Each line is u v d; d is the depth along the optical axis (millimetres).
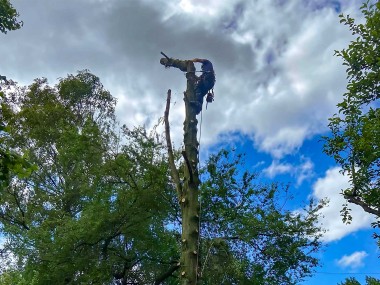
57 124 18984
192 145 7680
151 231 15164
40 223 16328
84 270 13766
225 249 13625
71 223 13742
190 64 8648
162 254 15234
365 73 9172
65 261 13562
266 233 15594
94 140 14938
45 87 22141
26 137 18625
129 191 14445
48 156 18984
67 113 20250
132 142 14891
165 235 15250
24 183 18250
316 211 15953
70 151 15531
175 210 15953
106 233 14258
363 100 9383
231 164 17141
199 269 7125
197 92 8312
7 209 17656
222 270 13469
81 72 22859
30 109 19031
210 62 8758
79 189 16453
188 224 6969
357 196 9625
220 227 15836
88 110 22406
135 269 15766
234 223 15719
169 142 7949
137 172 14688
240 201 16562
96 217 13875
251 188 16531
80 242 13984
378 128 8609
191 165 7426
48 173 18406
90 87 22703
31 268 13172
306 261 15742
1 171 4484
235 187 16703
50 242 13836
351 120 9461
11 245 14023
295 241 15516
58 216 16266
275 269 15648
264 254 15477
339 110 9555
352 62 9227
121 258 14836
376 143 8805
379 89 9133
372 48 8992
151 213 14781
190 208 7090
